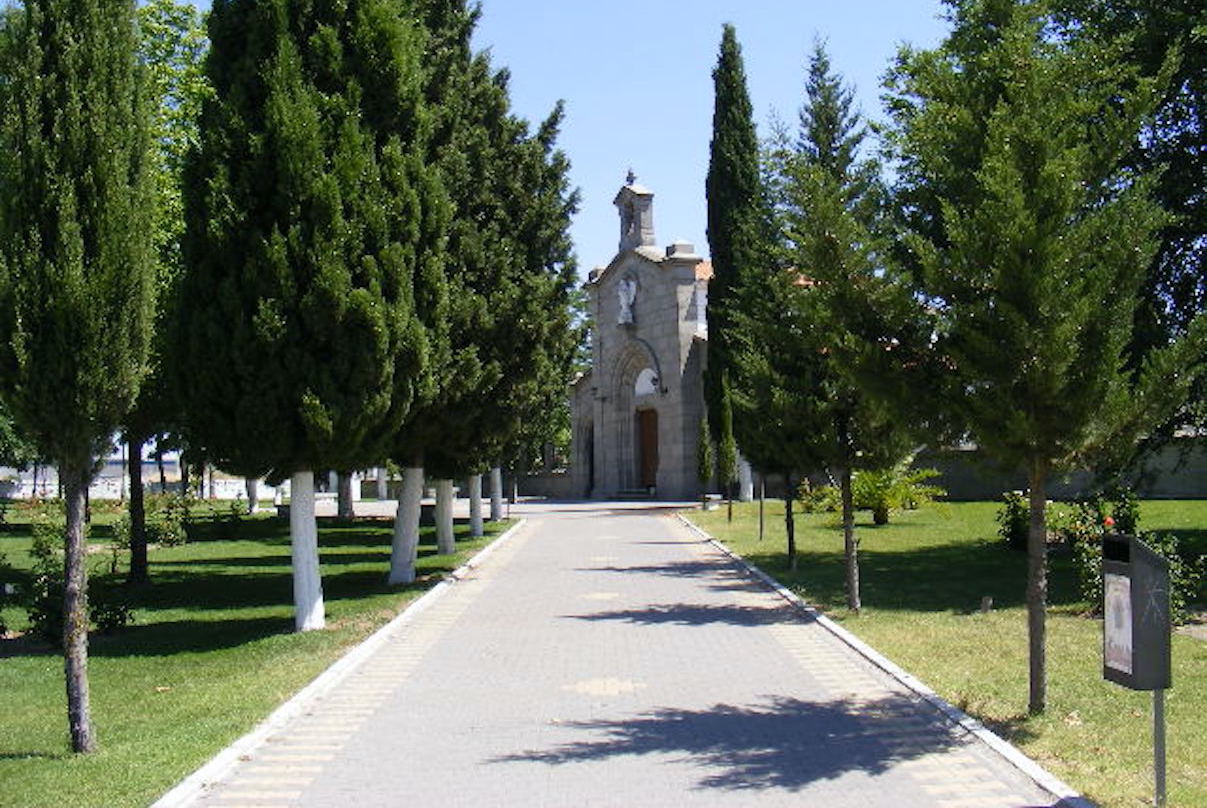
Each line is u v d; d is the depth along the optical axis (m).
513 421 18.62
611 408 50.81
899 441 14.13
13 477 68.19
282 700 9.23
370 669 10.77
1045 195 7.66
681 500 45.59
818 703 9.06
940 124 8.90
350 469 14.24
